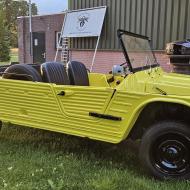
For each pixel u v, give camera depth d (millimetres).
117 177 3822
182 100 3574
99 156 4578
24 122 4648
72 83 5039
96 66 12711
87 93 4094
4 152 4676
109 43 12219
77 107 4191
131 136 4047
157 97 3682
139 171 4094
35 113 4535
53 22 19031
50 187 3611
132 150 4781
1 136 5395
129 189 3572
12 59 32781
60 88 4273
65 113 4281
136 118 3838
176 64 7609
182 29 10117
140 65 4668
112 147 4891
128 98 3834
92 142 5074
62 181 3668
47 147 4867
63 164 4223
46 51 19688
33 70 4797
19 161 4312
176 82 4527
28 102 4570
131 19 11344
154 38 10727
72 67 5090
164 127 3719
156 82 4480
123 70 4539
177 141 3701
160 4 10500
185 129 3635
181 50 7520
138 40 4828
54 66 4871
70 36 13305
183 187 3582
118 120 3918
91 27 12516
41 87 4418
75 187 3613
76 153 4664
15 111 4715
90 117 4109
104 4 12234
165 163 3797
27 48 20891
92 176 3893
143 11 10953
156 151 3812
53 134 5453
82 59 13297
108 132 4008
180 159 3730
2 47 30906
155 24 10680
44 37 19766
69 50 13797
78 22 13078
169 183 3695
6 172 3959
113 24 11977
